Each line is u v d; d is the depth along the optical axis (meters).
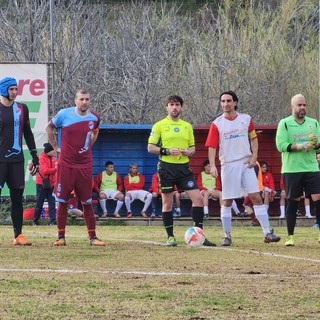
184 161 32.72
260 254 28.92
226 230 33.22
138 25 77.19
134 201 58.84
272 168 59.34
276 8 79.25
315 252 30.02
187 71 74.75
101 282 21.19
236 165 33.09
